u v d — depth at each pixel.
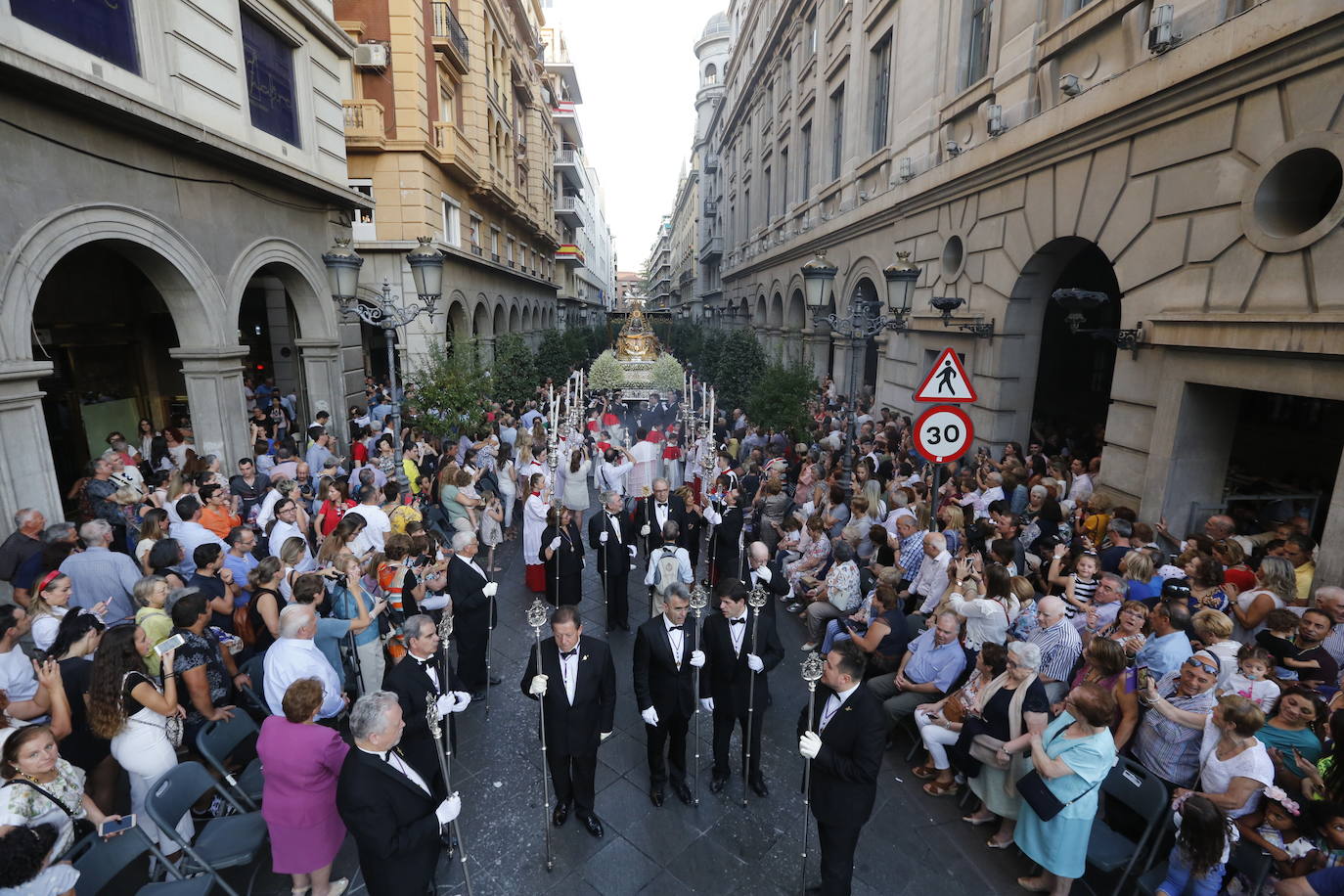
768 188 30.31
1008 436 10.57
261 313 16.64
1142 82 7.06
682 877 4.27
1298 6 5.26
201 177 9.02
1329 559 5.32
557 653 4.52
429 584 6.57
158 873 4.04
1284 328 5.49
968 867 4.36
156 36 8.06
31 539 5.94
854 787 3.77
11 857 2.69
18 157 6.38
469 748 5.55
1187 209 6.71
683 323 44.41
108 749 4.40
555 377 24.86
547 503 8.34
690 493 9.07
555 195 45.53
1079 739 3.73
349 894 4.12
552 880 4.23
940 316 12.20
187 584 5.45
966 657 5.27
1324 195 5.83
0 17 6.07
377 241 17.62
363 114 17.00
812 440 12.74
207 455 8.30
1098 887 4.20
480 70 22.80
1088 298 7.65
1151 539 6.30
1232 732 3.58
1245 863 3.61
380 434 12.16
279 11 10.79
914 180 13.45
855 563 6.91
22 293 6.42
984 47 11.05
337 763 3.71
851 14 17.88
